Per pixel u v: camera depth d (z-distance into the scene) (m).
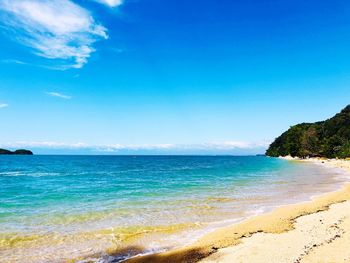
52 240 15.34
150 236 16.05
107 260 12.96
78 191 33.25
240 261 12.01
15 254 13.52
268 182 42.12
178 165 106.94
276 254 12.47
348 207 21.75
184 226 17.89
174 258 12.97
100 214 20.83
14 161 136.62
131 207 23.30
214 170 73.62
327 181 43.31
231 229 17.08
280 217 19.56
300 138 180.12
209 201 25.98
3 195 30.27
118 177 53.22
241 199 27.02
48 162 130.12
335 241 13.52
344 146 129.75
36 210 22.23
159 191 32.69
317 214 19.89
